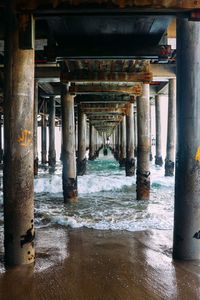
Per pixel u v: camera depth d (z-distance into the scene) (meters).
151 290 3.74
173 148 15.73
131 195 11.34
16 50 4.25
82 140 17.94
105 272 4.27
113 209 8.73
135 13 4.25
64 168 9.81
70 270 4.34
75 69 8.84
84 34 5.70
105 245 5.48
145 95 9.84
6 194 4.39
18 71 4.27
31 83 4.36
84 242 5.68
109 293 3.67
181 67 4.59
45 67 13.02
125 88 9.92
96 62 8.05
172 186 13.59
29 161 4.40
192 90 4.53
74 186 9.84
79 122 17.92
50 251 5.16
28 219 4.45
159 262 4.62
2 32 7.70
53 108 20.28
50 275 4.16
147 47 5.90
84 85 9.88
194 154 4.55
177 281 3.97
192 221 4.61
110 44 5.93
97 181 13.80
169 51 5.89
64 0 4.05
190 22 4.49
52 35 5.79
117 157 29.61
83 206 9.25
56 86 18.50
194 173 4.56
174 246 4.78
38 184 12.85
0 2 6.20
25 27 4.18
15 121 4.30
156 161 21.33
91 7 4.05
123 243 5.59
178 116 4.65
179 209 4.66
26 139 4.35
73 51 5.96
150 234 6.18
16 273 4.21
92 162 28.83
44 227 6.80
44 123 25.33
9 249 4.45
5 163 4.39
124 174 18.05
